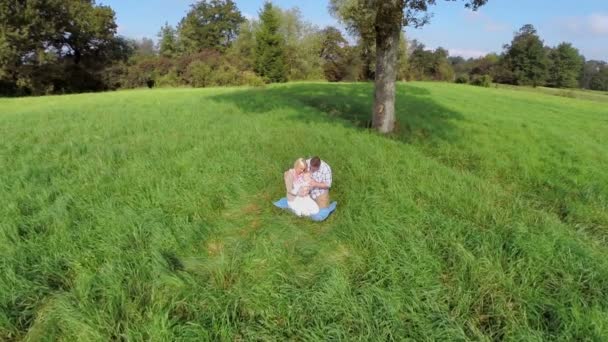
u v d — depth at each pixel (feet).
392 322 13.21
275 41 172.24
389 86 43.73
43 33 140.26
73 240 17.89
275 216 21.27
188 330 12.61
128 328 12.51
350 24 44.98
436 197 23.09
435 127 48.08
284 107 60.03
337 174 27.02
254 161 29.66
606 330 12.76
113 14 175.22
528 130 48.39
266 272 15.90
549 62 256.93
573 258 16.78
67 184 24.50
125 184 24.16
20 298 14.26
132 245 17.62
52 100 84.94
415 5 39.47
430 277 15.53
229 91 94.02
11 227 18.44
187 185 24.36
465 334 12.94
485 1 38.27
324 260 16.98
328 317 13.48
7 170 27.48
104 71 174.19
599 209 24.36
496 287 15.01
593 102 103.55
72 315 13.07
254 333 12.80
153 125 44.68
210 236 19.10
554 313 13.67
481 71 287.28
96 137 38.04
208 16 253.85
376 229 18.63
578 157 36.58
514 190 28.78
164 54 247.29
